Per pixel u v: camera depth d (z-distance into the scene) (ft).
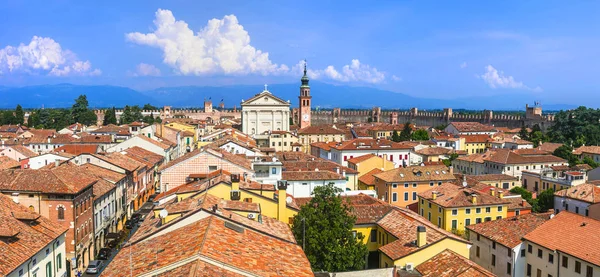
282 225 156.87
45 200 225.56
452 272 152.05
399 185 357.82
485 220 294.25
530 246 217.97
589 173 424.87
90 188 252.01
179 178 268.82
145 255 108.99
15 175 232.53
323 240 170.50
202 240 103.65
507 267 224.53
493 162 481.46
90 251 252.01
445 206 287.48
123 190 321.73
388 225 211.00
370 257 223.10
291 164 357.20
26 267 164.35
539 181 414.41
